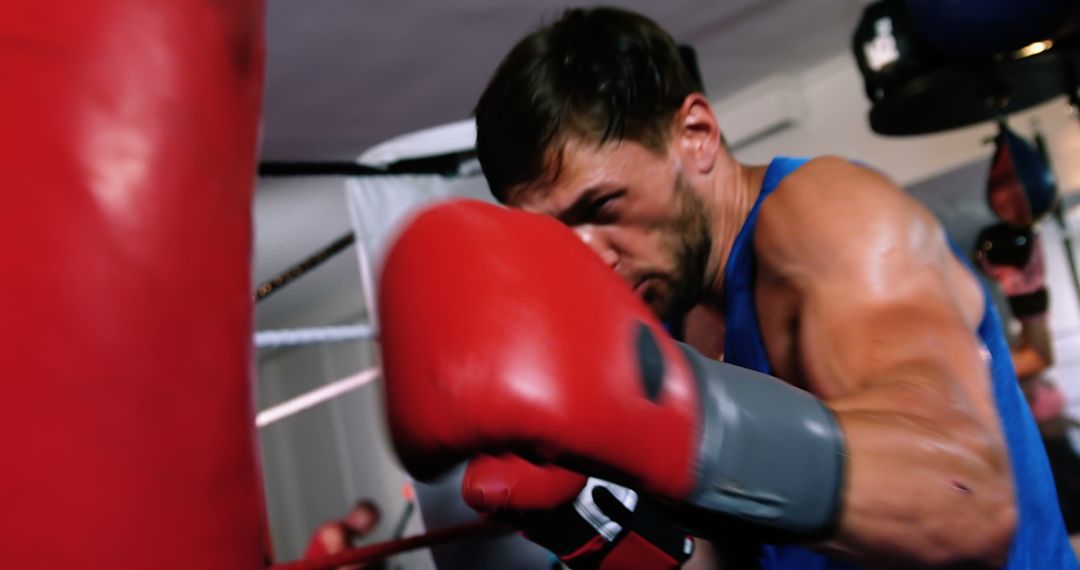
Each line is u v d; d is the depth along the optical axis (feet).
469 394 1.51
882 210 2.53
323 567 4.02
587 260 1.74
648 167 3.12
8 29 1.03
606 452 1.52
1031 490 3.14
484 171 3.26
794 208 2.75
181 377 1.04
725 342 3.26
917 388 2.02
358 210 8.74
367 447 26.27
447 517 7.71
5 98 1.00
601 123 3.05
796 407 1.74
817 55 15.79
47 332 0.95
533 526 2.93
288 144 14.82
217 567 1.03
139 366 1.00
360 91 13.41
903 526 1.72
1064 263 19.75
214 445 1.06
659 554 3.08
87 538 0.93
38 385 0.94
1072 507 8.64
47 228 0.98
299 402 9.52
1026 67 8.77
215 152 1.14
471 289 1.61
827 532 1.70
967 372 2.26
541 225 1.78
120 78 1.07
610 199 3.09
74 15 1.06
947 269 2.61
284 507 29.25
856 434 1.75
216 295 1.10
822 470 1.68
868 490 1.69
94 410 0.96
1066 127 14.96
